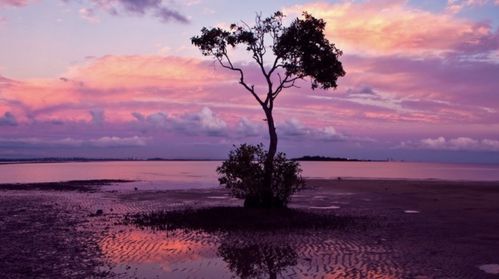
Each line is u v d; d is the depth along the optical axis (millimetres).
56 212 28844
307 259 15562
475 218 25703
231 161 27500
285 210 26891
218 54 28672
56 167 170375
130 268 14383
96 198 38656
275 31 28531
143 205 33125
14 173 104125
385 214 27484
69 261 15273
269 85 28266
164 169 142500
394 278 13195
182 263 15078
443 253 16484
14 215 27328
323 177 75688
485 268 14367
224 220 23922
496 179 71562
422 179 69125
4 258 15695
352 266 14570
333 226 22531
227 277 13453
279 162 27594
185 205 33000
